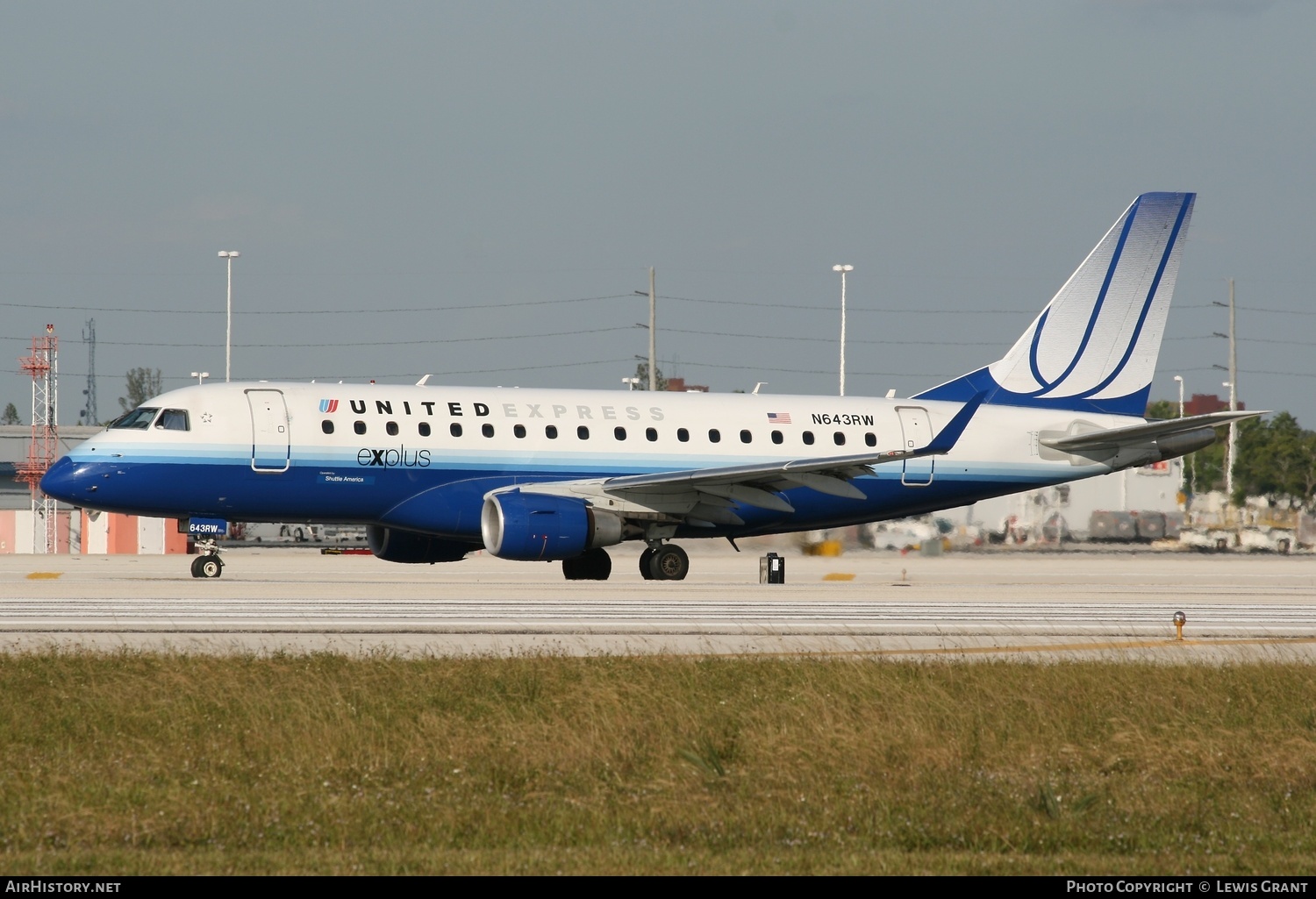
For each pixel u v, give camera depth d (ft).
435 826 143.84
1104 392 531.91
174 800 149.79
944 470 509.76
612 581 479.41
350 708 191.93
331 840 139.44
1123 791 162.81
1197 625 339.98
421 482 452.35
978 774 170.91
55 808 145.48
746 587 454.81
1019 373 528.63
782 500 471.21
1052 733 191.83
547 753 174.40
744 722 192.54
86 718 187.52
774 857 133.49
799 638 291.79
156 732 182.09
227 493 439.22
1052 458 521.24
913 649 275.80
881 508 508.53
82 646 248.73
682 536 490.49
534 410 470.80
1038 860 133.80
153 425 437.58
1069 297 530.27
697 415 488.44
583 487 453.58
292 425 443.32
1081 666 240.12
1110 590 473.67
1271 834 146.51
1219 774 173.27
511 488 456.86
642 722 189.16
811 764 172.55
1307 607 403.13
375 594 394.73
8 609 331.98
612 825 145.38
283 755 172.76
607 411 479.41
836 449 498.69
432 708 195.72
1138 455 526.57
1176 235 536.42
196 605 347.56
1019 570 646.33
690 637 290.56
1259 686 225.15
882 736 183.32
